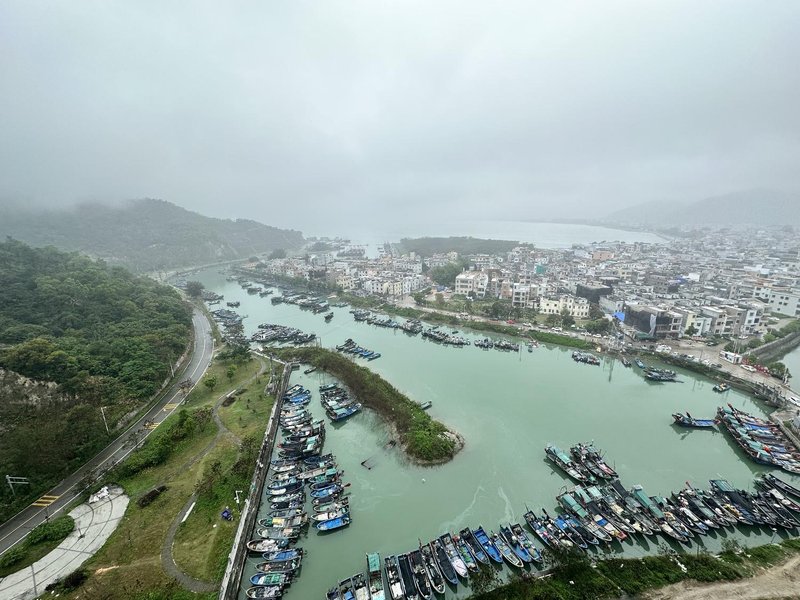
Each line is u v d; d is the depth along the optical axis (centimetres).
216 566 4819
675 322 12888
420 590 4544
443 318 16375
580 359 11838
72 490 6181
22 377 7681
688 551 5103
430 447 7181
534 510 5909
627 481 6512
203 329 15612
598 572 4653
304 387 10362
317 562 5144
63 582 4544
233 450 7244
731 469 6812
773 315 15912
